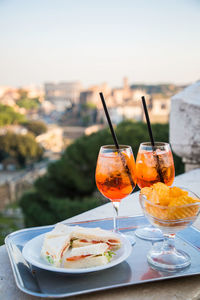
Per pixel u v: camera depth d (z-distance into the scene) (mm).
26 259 734
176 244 875
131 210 1219
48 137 63812
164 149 1014
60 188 9266
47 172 9492
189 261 765
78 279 690
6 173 50250
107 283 676
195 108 1915
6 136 53469
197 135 1952
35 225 8734
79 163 8859
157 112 71312
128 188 944
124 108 79188
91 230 810
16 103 91250
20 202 9727
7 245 841
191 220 738
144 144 1068
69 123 85188
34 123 65125
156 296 649
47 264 730
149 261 759
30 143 54562
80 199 8734
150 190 800
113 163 925
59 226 825
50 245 742
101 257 718
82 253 717
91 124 81312
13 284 703
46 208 9047
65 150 9195
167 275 706
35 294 626
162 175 1003
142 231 958
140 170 1035
